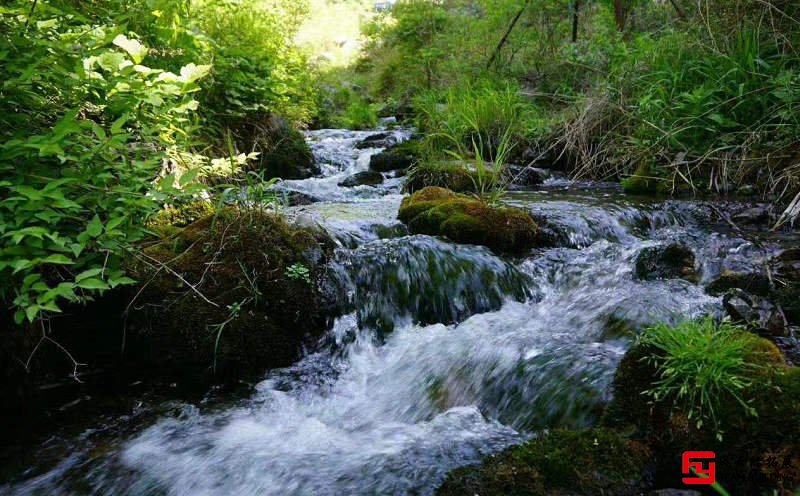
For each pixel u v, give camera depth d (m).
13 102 1.96
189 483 1.84
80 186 1.91
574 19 8.40
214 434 2.11
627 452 1.60
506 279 3.16
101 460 1.96
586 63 7.08
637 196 4.81
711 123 4.97
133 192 1.96
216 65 4.78
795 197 3.95
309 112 9.09
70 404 2.27
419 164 5.63
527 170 5.70
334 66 15.99
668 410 1.65
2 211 1.77
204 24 5.28
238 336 2.42
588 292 3.04
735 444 1.52
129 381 2.41
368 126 10.70
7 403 2.15
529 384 2.11
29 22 1.94
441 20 12.48
